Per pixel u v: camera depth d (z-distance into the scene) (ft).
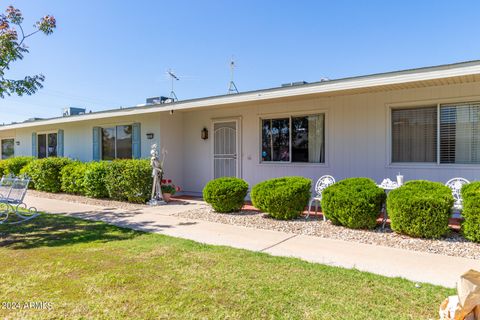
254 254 13.87
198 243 15.62
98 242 15.80
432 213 15.60
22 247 14.98
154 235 17.20
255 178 29.78
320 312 8.85
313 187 26.43
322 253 14.16
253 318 8.57
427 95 21.67
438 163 21.50
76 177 32.81
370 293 10.00
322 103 25.88
